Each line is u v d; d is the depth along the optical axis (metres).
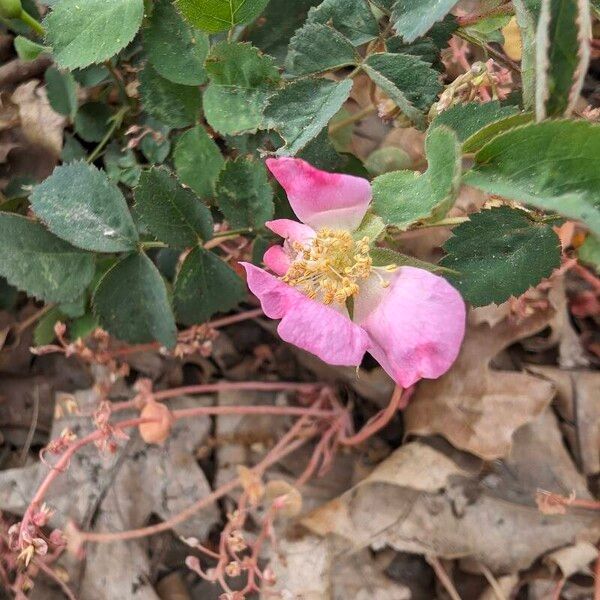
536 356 0.21
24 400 0.21
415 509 0.19
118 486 0.20
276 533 0.20
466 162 0.15
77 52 0.14
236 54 0.14
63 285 0.15
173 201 0.15
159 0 0.15
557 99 0.10
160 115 0.16
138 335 0.16
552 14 0.10
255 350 0.22
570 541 0.19
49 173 0.20
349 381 0.21
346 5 0.14
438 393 0.20
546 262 0.13
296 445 0.20
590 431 0.20
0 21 0.20
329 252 0.12
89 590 0.19
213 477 0.20
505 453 0.19
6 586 0.19
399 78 0.13
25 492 0.19
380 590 0.19
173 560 0.20
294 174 0.12
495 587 0.19
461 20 0.14
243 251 0.18
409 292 0.12
